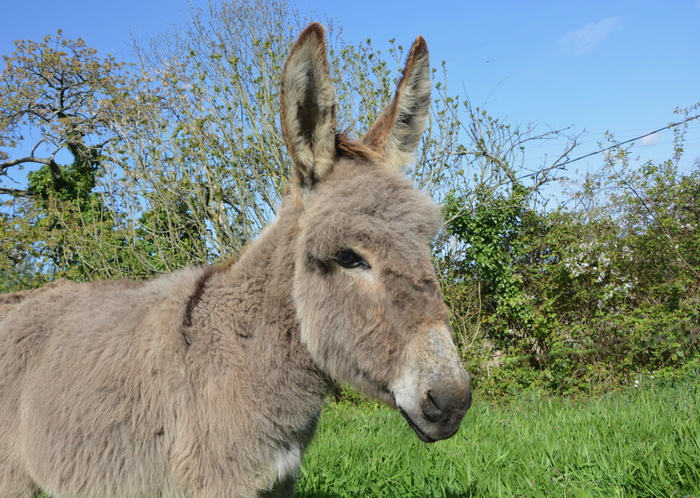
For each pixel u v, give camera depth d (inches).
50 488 96.7
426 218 85.7
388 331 80.7
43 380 99.5
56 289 117.6
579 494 122.7
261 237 101.2
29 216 490.0
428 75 106.7
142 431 89.6
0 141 725.9
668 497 121.6
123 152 375.9
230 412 86.0
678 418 183.6
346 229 81.7
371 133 107.0
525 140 399.5
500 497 128.8
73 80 710.5
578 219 394.9
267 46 376.5
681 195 376.2
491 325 402.3
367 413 260.1
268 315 91.7
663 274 366.3
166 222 404.2
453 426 77.5
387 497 138.5
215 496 84.7
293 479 100.0
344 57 399.9
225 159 370.9
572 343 361.4
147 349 92.2
